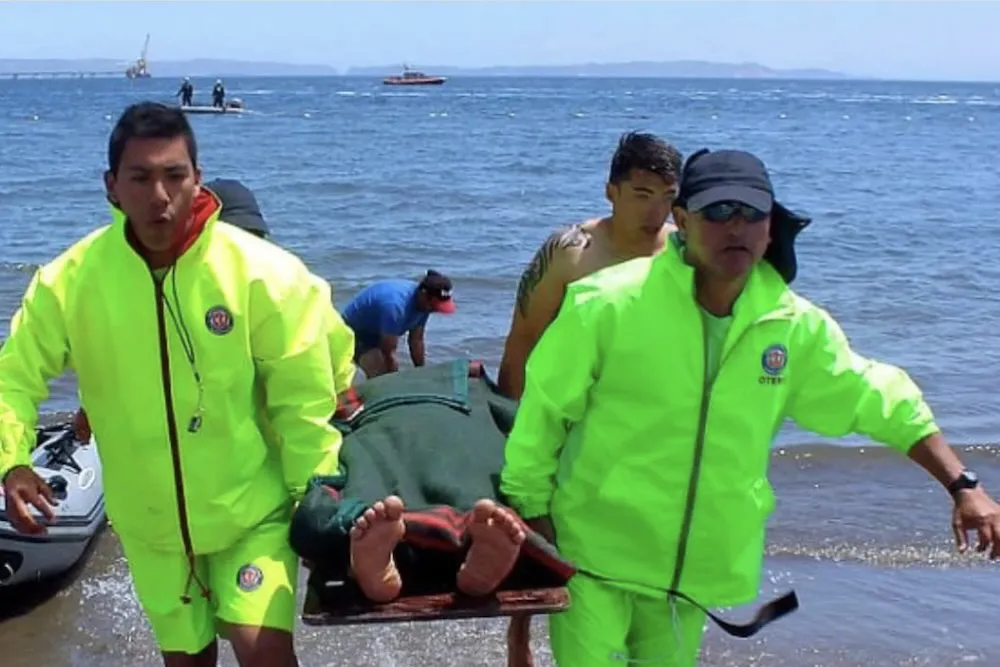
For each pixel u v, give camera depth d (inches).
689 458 128.2
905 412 129.9
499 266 593.6
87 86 6776.6
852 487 287.3
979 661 200.5
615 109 3469.5
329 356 135.9
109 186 124.6
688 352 125.5
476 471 135.4
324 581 128.3
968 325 487.2
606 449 130.0
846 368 129.9
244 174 1120.2
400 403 148.2
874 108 4126.5
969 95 7386.8
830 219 853.2
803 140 1995.6
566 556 135.9
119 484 132.6
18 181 988.6
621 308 126.0
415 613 123.3
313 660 197.9
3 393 127.6
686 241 124.6
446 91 6063.0
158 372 127.2
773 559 243.1
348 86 7352.4
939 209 928.9
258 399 134.6
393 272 583.5
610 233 170.7
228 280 126.9
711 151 126.1
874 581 232.7
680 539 131.2
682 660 140.3
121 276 125.9
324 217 797.9
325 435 133.5
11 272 556.1
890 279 591.8
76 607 219.1
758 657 199.8
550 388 129.7
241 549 135.0
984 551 130.7
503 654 201.9
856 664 198.5
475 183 1051.9
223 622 135.7
